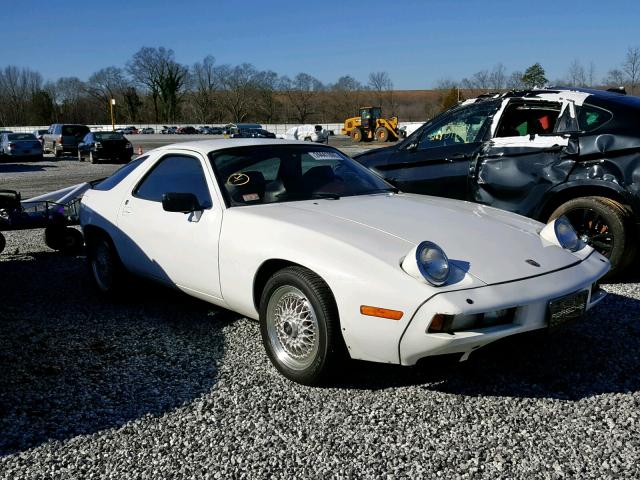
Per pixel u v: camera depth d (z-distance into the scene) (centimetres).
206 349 375
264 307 331
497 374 325
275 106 9688
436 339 267
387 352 283
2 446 268
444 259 280
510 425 273
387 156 603
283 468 246
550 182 486
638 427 267
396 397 303
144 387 324
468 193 536
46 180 1652
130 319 439
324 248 305
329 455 254
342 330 294
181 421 287
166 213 405
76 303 485
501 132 528
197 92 10000
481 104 541
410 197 403
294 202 375
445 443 260
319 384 316
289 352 324
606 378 317
